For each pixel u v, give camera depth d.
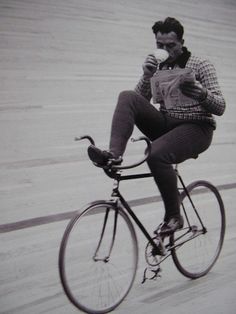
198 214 3.32
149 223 4.03
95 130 4.93
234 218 4.36
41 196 4.07
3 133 4.60
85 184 4.35
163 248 2.97
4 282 3.06
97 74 5.53
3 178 4.17
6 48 5.28
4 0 5.88
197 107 2.98
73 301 2.64
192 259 3.26
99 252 2.76
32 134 4.69
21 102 4.93
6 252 3.39
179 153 2.89
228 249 3.77
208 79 2.92
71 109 5.07
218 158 5.45
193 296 2.98
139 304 2.87
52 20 5.85
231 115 6.18
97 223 3.20
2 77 5.07
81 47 5.72
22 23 5.63
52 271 3.23
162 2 7.20
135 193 4.48
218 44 6.93
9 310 2.76
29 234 3.61
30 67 5.27
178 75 2.78
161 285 3.15
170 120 2.97
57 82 5.26
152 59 2.92
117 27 6.20
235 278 3.27
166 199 2.92
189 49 6.52
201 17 7.30
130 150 5.00
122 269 2.89
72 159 4.59
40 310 2.78
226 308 2.82
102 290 2.77
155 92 2.90
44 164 4.43
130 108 2.75
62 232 3.69
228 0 8.00
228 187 4.91
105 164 2.62
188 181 4.85
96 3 6.51
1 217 3.76
